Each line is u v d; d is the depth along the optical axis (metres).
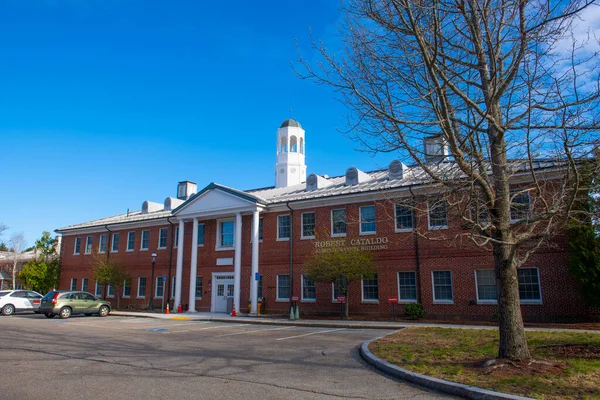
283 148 44.69
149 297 33.81
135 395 7.48
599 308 18.23
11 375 9.08
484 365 8.80
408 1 8.27
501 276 9.21
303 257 26.83
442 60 9.55
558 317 18.91
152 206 39.19
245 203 28.52
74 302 26.42
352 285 24.70
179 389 7.90
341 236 25.42
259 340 14.94
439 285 22.27
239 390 7.84
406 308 21.94
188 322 23.41
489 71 9.95
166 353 12.09
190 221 32.94
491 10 8.76
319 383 8.41
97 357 11.38
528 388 7.20
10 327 19.38
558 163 9.28
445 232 22.12
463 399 7.32
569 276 18.92
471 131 8.83
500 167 9.06
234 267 29.61
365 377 8.94
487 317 20.62
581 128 8.03
